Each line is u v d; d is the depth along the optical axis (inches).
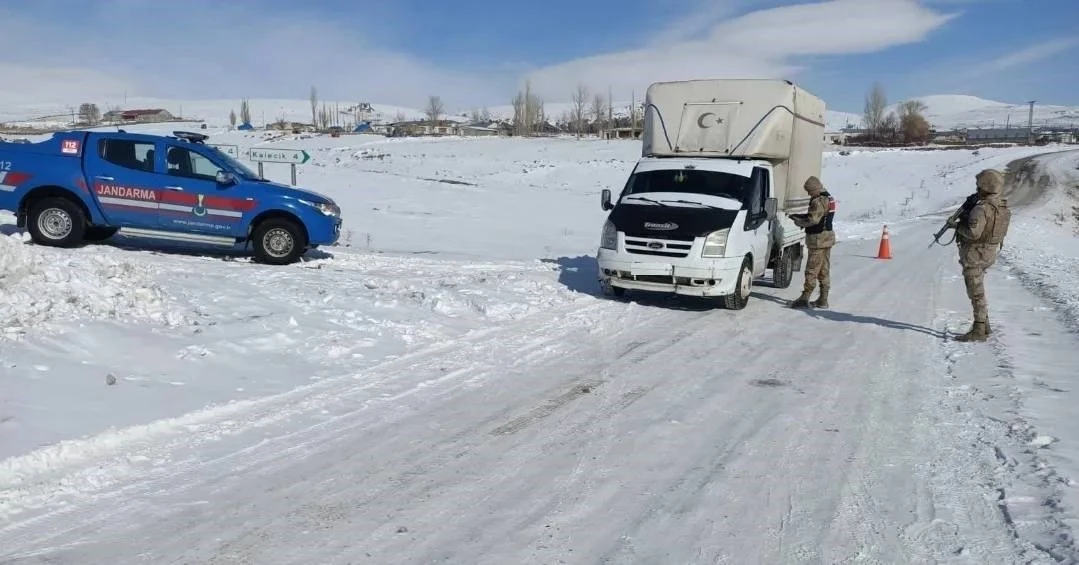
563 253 701.9
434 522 171.9
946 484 195.6
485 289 428.8
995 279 602.5
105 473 189.0
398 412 242.2
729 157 476.1
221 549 157.6
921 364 320.5
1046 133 5442.9
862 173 2351.1
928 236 1055.6
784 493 190.2
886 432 234.5
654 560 157.3
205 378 258.1
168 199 467.5
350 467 199.9
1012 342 359.6
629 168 2037.4
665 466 206.2
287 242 480.1
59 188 458.3
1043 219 1503.4
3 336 254.2
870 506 183.2
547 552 159.6
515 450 214.8
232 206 472.1
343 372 278.2
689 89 497.0
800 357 329.4
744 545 164.1
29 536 159.9
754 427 238.1
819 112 571.8
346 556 156.4
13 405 213.9
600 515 177.0
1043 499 184.5
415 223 880.9
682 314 418.3
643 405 257.6
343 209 955.3
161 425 216.7
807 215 443.2
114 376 245.3
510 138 3393.2
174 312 309.9
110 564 150.6
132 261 366.3
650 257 419.5
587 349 331.3
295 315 334.6
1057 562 155.7
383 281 424.5
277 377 267.0
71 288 298.5
